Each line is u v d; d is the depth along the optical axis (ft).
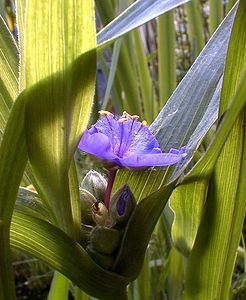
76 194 0.39
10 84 0.41
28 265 1.03
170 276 0.68
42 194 0.39
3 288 0.40
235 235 0.47
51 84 0.33
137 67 0.79
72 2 0.31
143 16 0.42
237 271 0.84
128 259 0.40
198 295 0.51
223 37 0.47
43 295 0.99
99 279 0.41
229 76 0.39
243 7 0.37
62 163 0.36
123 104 0.76
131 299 0.64
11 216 0.37
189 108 0.46
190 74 0.47
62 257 0.40
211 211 0.46
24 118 0.34
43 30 0.31
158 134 0.46
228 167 0.44
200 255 0.48
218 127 0.39
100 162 0.39
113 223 0.41
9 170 0.35
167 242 0.73
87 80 0.34
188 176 0.42
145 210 0.39
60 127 0.35
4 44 0.41
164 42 0.72
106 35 0.43
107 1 0.63
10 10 0.87
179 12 1.03
